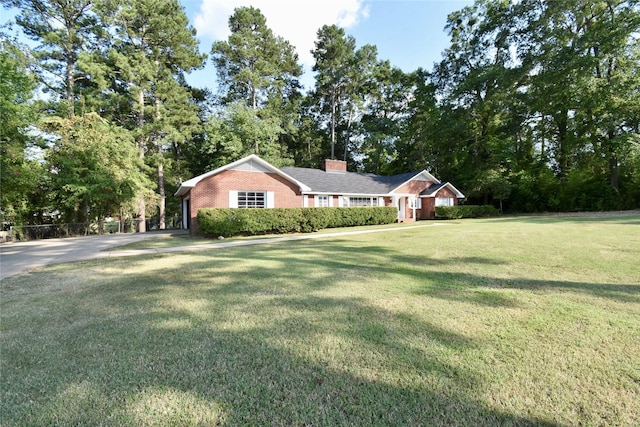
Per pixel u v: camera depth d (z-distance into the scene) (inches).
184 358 106.1
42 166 704.4
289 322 136.6
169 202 1224.8
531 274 211.5
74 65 855.7
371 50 1355.8
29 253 394.0
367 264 266.2
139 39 929.5
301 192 716.0
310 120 1462.8
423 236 458.6
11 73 611.2
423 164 1272.1
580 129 914.1
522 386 86.4
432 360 101.5
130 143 844.6
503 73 971.9
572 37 932.0
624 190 898.1
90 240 575.5
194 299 173.6
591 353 103.5
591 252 268.8
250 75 1149.7
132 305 165.6
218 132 1099.3
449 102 1117.7
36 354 111.2
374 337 119.3
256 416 76.9
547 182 1025.5
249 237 556.1
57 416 78.0
